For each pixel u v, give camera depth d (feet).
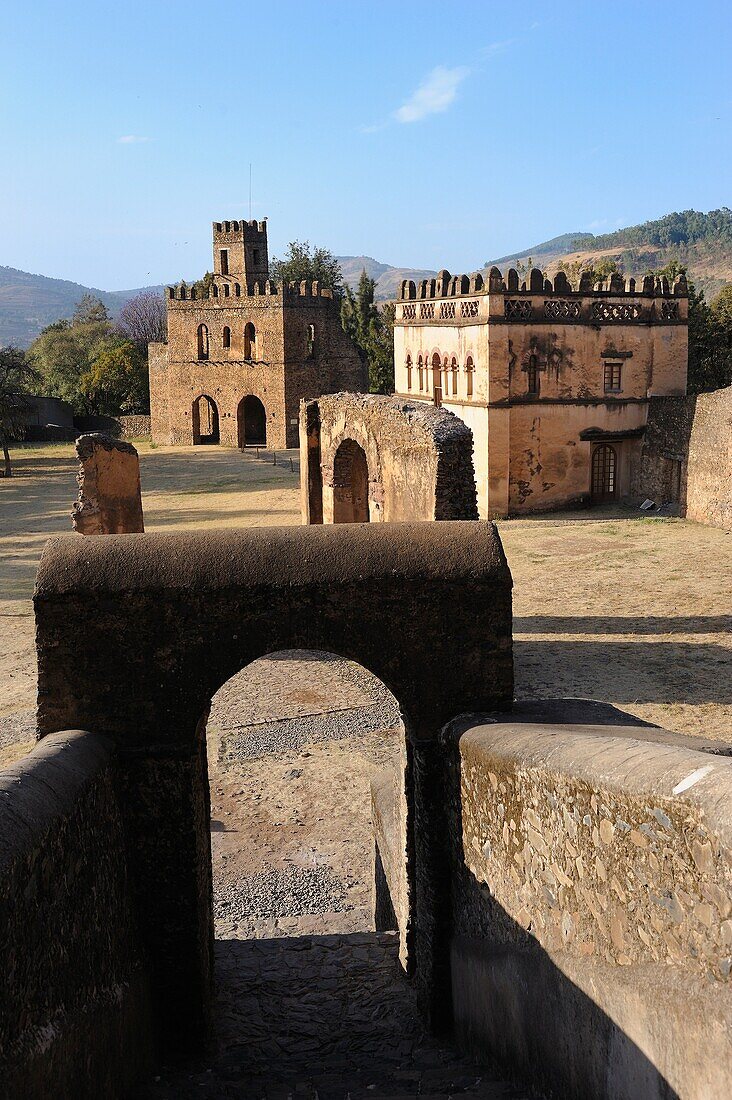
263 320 216.95
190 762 26.02
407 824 28.94
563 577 84.58
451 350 127.13
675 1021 14.56
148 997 25.93
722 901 13.57
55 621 25.43
